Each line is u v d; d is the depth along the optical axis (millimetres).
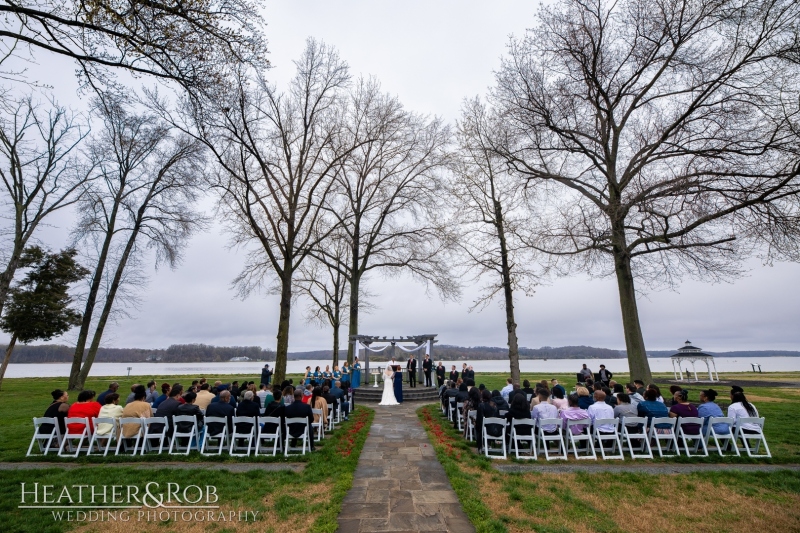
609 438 8133
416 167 24672
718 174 12250
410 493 6250
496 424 8398
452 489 6426
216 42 7266
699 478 6801
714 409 8547
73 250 26234
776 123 11867
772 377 33312
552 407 8562
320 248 23406
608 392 11492
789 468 7395
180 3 6508
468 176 19734
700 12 13398
